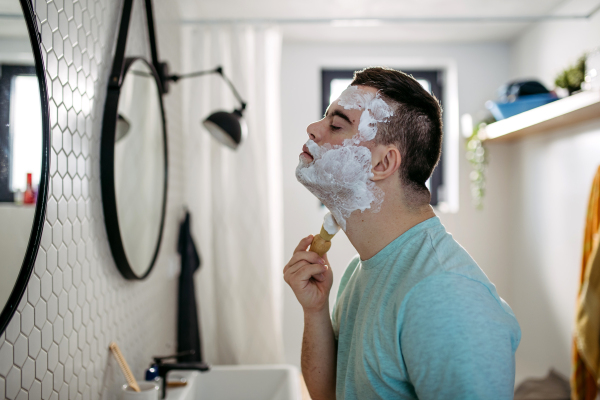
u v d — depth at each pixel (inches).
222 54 83.3
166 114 66.6
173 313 71.4
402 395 26.0
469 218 99.4
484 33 95.8
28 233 26.0
